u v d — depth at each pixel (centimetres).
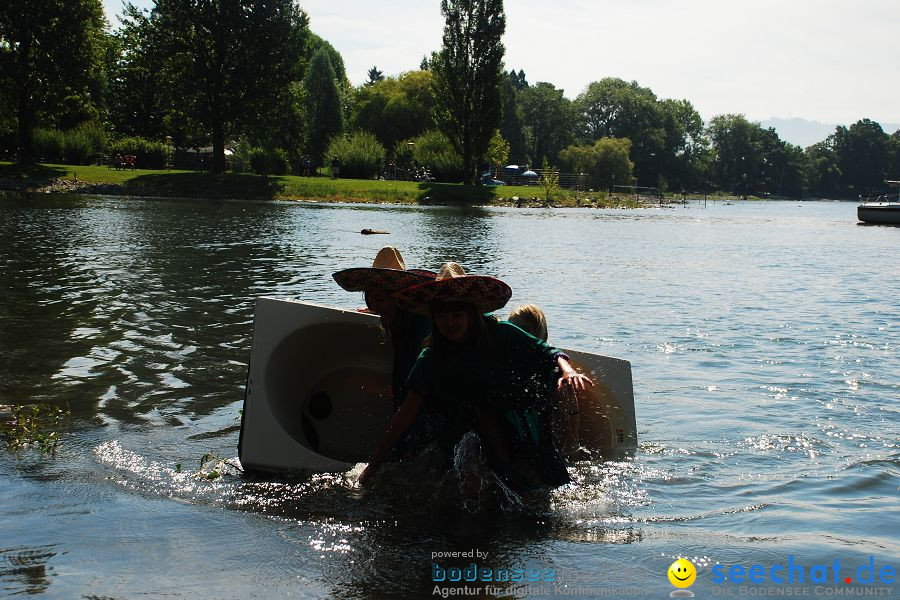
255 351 496
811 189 19888
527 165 13875
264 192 5272
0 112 6012
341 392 547
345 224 3003
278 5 5794
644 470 498
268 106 5991
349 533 394
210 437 546
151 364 738
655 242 2780
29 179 4928
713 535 396
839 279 1672
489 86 6612
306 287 1248
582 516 421
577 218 4522
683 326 1026
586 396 530
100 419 578
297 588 332
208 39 5762
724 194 16875
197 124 6203
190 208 3744
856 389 711
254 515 416
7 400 620
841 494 457
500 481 450
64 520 403
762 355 854
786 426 596
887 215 4812
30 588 328
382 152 7188
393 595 327
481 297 438
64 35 5572
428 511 425
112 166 6072
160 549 371
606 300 1249
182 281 1291
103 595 323
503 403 461
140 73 6950
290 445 483
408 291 442
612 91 15488
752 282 1580
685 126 16175
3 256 1587
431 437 489
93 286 1210
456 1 6506
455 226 3183
